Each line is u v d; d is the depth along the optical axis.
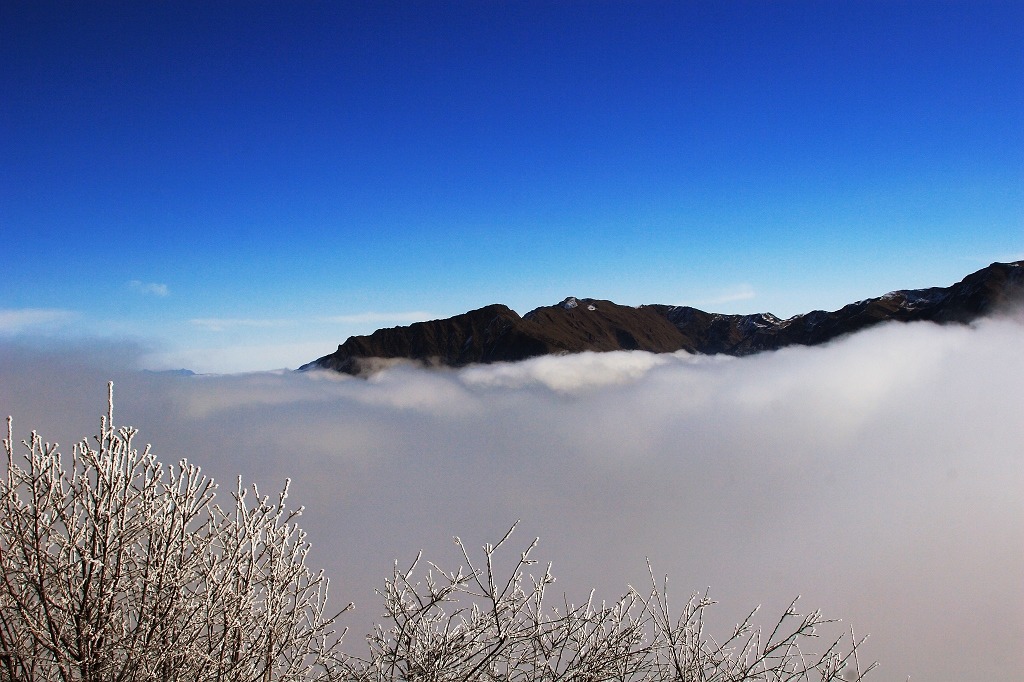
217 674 2.93
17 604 2.68
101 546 2.78
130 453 2.88
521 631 3.59
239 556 3.01
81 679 2.72
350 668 3.41
